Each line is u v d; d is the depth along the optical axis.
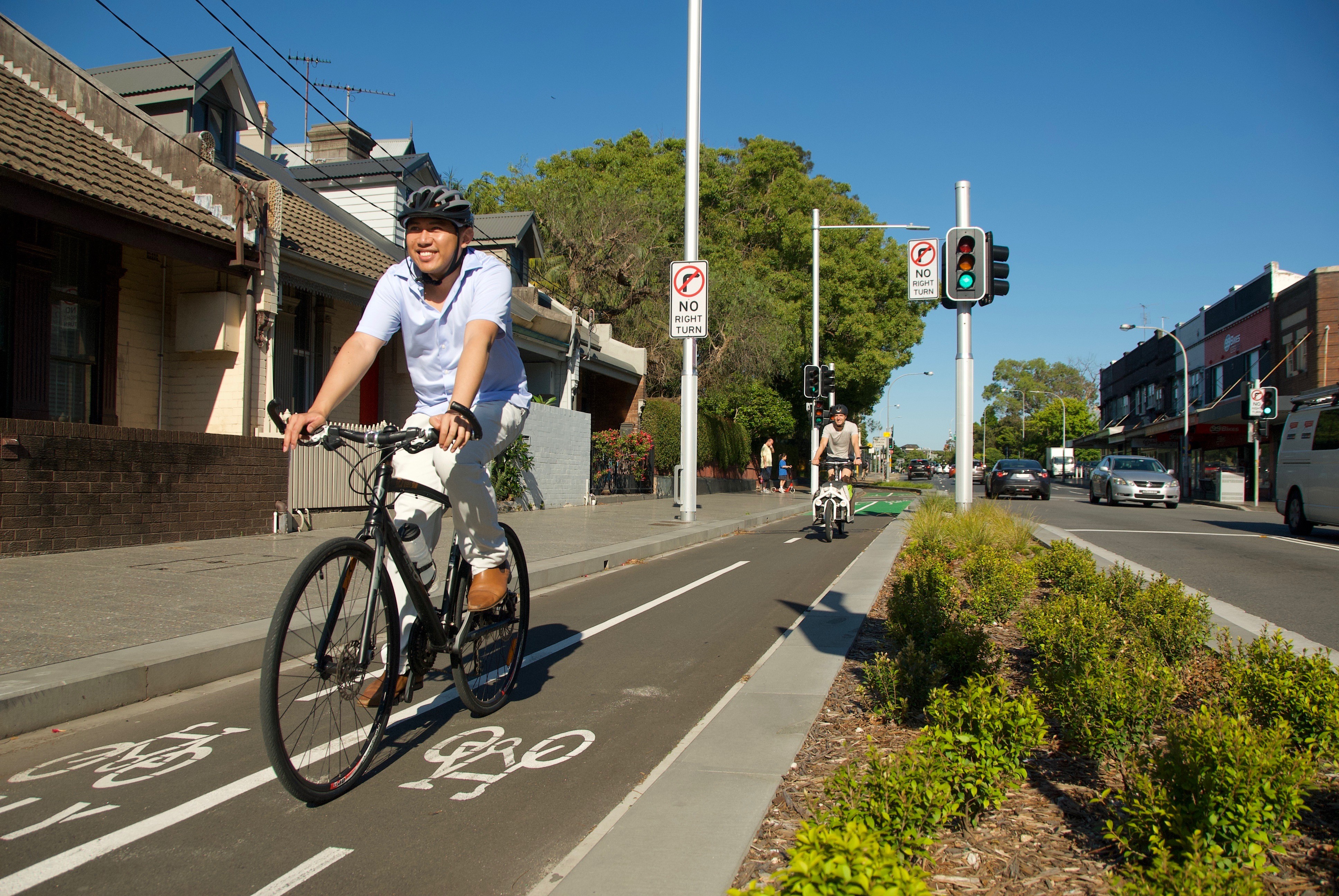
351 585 3.21
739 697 4.47
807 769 3.42
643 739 3.97
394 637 3.42
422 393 3.79
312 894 2.58
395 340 16.39
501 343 3.67
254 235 11.52
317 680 3.12
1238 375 39.22
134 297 11.55
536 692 4.75
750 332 27.67
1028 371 121.12
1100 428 75.88
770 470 32.06
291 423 3.11
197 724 4.23
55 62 12.11
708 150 39.53
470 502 3.62
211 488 10.12
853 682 4.72
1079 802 3.06
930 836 2.67
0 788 3.40
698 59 15.38
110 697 4.46
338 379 3.35
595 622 6.76
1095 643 4.27
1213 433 38.09
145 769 3.61
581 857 2.78
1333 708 3.33
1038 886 2.47
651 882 2.54
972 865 2.61
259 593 6.70
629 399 24.98
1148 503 26.22
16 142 9.27
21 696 4.06
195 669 4.95
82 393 10.89
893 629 4.97
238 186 11.27
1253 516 21.16
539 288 25.00
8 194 8.57
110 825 3.05
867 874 1.94
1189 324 47.28
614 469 21.64
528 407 3.91
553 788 3.39
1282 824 2.56
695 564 10.40
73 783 3.45
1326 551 11.81
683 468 15.20
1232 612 6.58
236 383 11.70
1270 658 3.85
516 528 13.25
